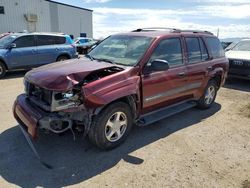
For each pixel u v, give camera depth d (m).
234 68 8.84
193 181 3.35
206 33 6.05
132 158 3.83
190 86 5.30
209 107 6.33
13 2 28.28
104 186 3.19
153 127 5.01
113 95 3.70
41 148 4.00
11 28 28.67
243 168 3.72
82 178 3.32
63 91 3.44
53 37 11.28
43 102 3.71
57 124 3.55
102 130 3.78
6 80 9.36
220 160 3.90
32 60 10.53
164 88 4.63
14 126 4.79
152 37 4.61
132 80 4.01
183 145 4.32
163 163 3.74
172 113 5.06
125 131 4.17
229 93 7.98
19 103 4.06
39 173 3.39
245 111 6.24
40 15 31.14
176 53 4.93
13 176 3.32
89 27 39.47
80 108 3.54
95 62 4.36
